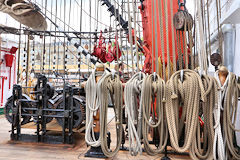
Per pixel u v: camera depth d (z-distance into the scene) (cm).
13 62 713
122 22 501
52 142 318
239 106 281
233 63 320
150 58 356
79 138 362
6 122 508
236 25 313
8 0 546
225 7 360
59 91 394
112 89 219
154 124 209
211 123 188
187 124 185
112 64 1408
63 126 316
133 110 201
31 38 613
